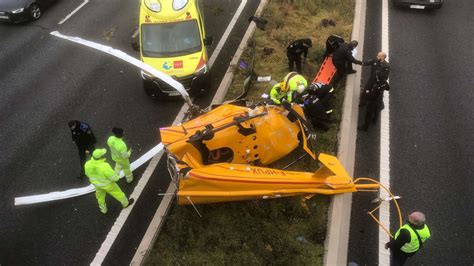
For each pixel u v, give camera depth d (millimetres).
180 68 11211
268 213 8500
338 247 7988
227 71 12375
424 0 14477
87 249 8445
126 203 8969
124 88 12320
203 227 8367
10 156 10383
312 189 8523
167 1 11852
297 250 7926
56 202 9320
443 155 9750
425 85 11672
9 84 12578
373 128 10453
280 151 9109
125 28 14891
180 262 7898
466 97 11266
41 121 11312
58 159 10281
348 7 14867
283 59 12625
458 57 12703
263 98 11102
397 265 7402
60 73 12961
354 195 9000
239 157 8820
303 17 14367
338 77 11180
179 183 7898
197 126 8859
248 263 7727
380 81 9492
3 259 8367
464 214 8578
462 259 7883
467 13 14766
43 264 8250
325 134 10188
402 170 9477
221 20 14719
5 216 9109
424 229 6688
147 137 10758
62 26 15156
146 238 8344
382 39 13508
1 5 15000
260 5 15156
